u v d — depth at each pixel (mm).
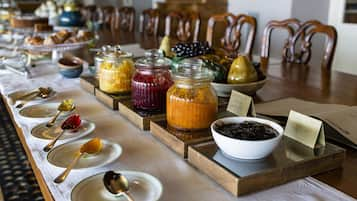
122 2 6492
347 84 1466
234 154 728
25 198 1543
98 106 1220
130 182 695
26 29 2879
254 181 669
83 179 702
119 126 1034
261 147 705
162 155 844
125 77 1190
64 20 2830
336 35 1761
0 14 3662
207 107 871
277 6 3580
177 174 753
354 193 676
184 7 4473
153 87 1023
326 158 745
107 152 837
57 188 702
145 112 1038
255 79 1218
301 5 3441
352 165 782
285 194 673
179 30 2871
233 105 1020
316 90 1371
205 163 746
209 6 4246
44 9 3531
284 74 1668
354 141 848
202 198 662
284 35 3477
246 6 4027
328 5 3592
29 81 1578
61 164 781
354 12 3359
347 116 935
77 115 1028
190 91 876
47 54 2119
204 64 1107
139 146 894
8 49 2389
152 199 645
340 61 3553
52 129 987
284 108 1068
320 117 906
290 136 831
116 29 3719
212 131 774
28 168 1811
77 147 854
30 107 1154
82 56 2123
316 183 710
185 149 822
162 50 1477
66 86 1491
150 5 6039
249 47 2252
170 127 911
